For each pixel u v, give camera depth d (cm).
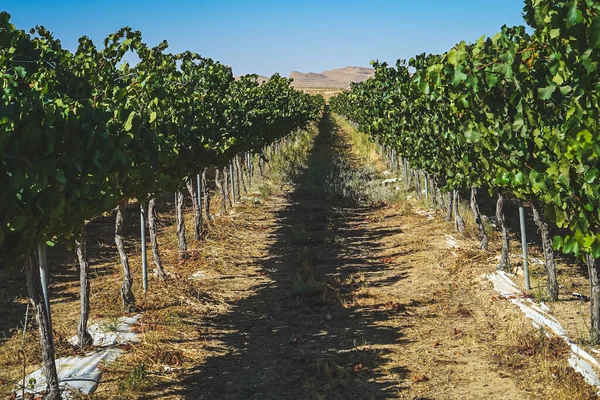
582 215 533
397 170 2723
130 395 640
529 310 832
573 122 521
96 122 592
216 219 1742
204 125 1212
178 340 818
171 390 659
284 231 1656
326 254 1382
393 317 908
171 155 913
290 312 958
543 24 590
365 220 1809
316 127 5997
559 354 691
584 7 468
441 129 1197
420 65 1536
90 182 588
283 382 681
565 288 930
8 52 668
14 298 1032
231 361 750
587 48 485
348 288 1090
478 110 827
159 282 1100
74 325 862
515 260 1116
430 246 1371
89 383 656
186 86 1320
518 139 709
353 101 3394
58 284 1123
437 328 846
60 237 604
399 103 1686
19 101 536
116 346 773
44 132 513
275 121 2244
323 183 2452
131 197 874
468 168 1055
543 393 610
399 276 1155
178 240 1464
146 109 877
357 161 3478
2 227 472
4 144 455
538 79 675
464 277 1086
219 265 1273
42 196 502
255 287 1118
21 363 728
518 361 696
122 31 918
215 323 910
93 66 812
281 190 2461
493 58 697
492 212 1691
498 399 610
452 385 652
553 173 561
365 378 683
